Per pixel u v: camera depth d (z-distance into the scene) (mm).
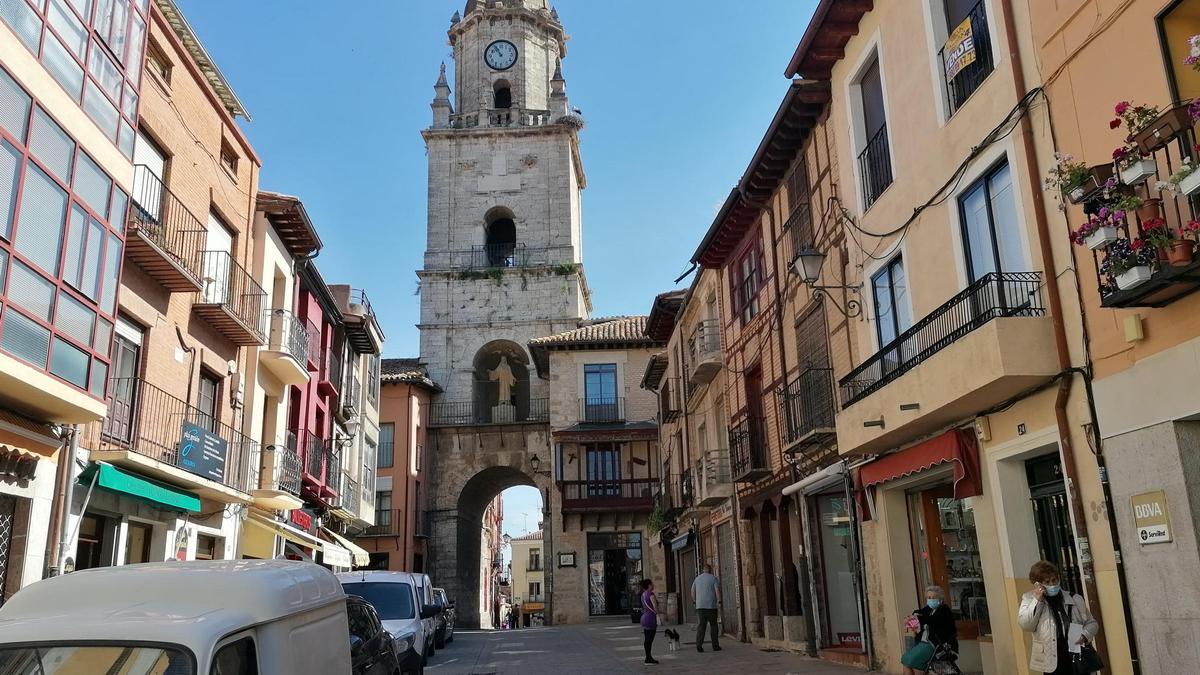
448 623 26422
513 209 49219
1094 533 8773
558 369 43062
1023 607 7762
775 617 19938
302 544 24047
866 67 14820
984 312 10117
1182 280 7285
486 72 51969
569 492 41062
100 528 15195
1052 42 9461
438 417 45562
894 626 13547
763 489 20734
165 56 17156
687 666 16844
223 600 5262
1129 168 7492
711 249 24359
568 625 39344
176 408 17359
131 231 14844
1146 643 7988
